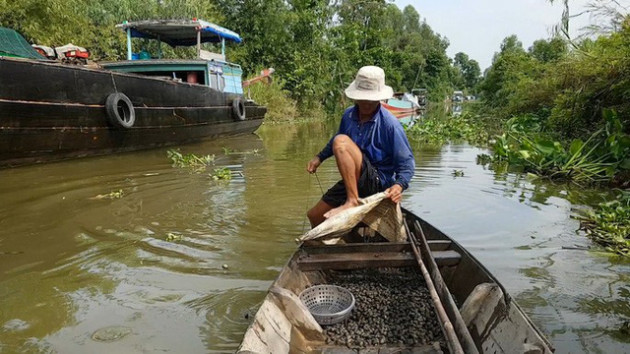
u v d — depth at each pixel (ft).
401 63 139.95
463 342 7.28
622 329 9.16
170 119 30.96
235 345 8.75
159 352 8.55
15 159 23.06
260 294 10.76
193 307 10.18
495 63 87.30
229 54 69.46
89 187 20.48
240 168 25.88
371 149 12.45
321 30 82.99
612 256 13.07
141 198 18.86
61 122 23.59
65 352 8.55
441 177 23.91
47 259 12.76
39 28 40.40
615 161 23.35
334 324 9.07
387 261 10.80
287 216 16.65
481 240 14.34
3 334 9.14
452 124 49.21
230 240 14.25
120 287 11.15
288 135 46.47
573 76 36.09
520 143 33.40
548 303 10.36
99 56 52.42
